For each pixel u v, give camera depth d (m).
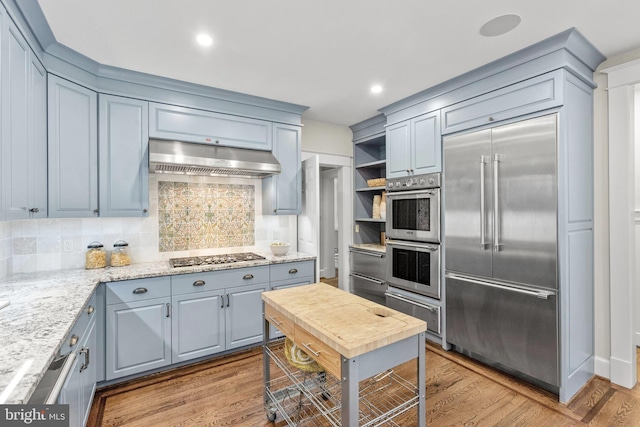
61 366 1.23
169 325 2.61
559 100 2.18
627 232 2.35
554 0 1.76
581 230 2.36
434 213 3.04
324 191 6.20
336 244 6.68
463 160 2.79
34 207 1.93
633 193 2.36
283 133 3.47
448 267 2.93
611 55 2.40
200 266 2.78
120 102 2.63
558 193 2.19
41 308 1.61
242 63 2.49
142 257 3.03
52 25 1.94
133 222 2.98
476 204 2.69
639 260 3.02
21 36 1.72
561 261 2.19
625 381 2.36
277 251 3.34
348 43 2.21
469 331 2.76
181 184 3.23
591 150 2.48
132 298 2.46
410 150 3.32
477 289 2.68
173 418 2.07
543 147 2.26
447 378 2.53
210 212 3.39
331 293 2.01
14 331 1.30
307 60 2.45
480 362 2.79
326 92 3.12
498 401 2.23
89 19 1.89
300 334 1.62
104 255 2.73
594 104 2.50
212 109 3.04
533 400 2.24
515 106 2.41
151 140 2.77
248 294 2.98
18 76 1.68
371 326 1.47
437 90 2.99
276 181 3.44
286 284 3.20
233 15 1.88
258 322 3.04
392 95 3.21
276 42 2.19
